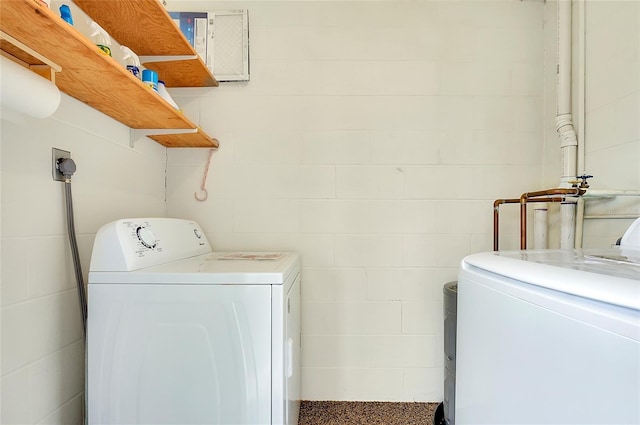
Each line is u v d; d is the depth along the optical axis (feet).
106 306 3.05
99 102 3.53
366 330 5.37
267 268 3.32
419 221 5.37
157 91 3.81
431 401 5.34
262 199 5.41
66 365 3.27
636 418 1.43
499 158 5.37
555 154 5.16
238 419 2.98
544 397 1.92
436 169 5.36
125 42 4.16
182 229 4.37
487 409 2.50
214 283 3.03
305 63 5.37
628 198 4.05
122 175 4.26
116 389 3.02
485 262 2.66
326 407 5.22
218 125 5.40
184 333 3.02
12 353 2.71
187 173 5.43
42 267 2.99
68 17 2.49
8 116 2.66
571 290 1.77
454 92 5.36
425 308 5.37
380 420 4.94
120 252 3.10
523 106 5.37
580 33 4.79
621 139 4.16
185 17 5.32
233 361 3.00
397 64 5.36
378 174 5.37
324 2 5.35
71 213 3.24
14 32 2.27
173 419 2.99
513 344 2.21
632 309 1.49
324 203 5.38
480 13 5.35
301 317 5.37
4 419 2.64
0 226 2.61
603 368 1.58
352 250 5.38
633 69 3.99
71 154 3.35
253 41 5.37
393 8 5.34
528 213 5.38
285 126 5.39
